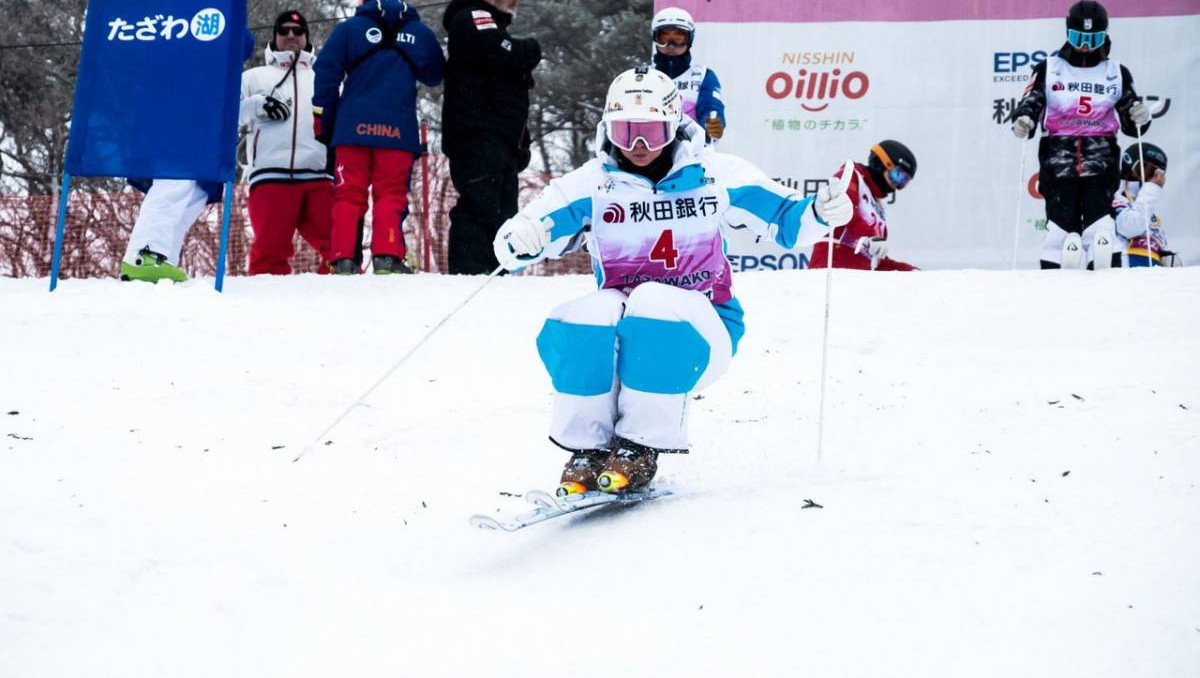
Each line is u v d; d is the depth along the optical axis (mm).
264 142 22219
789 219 9961
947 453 10672
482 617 7641
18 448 10633
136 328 15305
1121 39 27828
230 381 13250
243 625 7566
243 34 18750
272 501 9867
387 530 9359
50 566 8281
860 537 8641
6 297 16766
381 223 20922
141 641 7320
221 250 18609
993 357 14805
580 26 47375
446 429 11953
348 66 20875
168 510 9492
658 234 9828
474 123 21422
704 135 9977
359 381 13664
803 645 7129
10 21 46531
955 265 28031
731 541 8719
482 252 21734
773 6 28125
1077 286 18219
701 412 12672
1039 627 7211
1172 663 6762
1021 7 27797
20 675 6883
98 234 33719
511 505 9891
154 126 18344
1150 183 24891
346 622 7586
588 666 6977
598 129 9805
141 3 18469
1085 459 10172
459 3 21859
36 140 46938
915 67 28016
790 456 10906
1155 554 8133
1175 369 13438
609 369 9617
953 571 8031
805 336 16250
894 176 21359
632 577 8258
